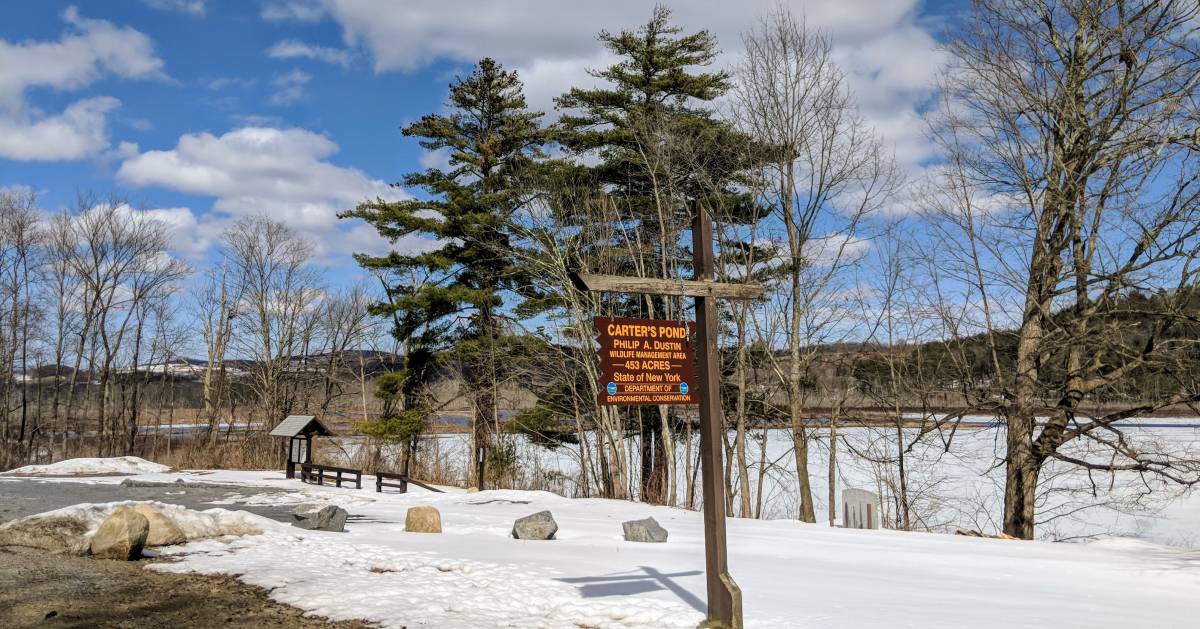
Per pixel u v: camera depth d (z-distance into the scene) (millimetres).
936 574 10672
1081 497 24938
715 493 7445
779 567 10992
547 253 26984
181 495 21859
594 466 30438
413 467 33500
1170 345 18125
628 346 7367
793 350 23578
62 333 49438
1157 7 18656
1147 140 18016
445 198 33750
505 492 22703
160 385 56375
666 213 28562
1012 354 22094
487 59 34062
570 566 10523
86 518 11281
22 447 46469
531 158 33000
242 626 7281
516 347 31797
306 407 50094
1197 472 17797
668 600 8383
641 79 29312
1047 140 20906
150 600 8164
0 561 9773
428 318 33594
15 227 49344
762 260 27672
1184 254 17031
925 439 24672
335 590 8664
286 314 50531
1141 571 10680
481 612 7855
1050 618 7719
